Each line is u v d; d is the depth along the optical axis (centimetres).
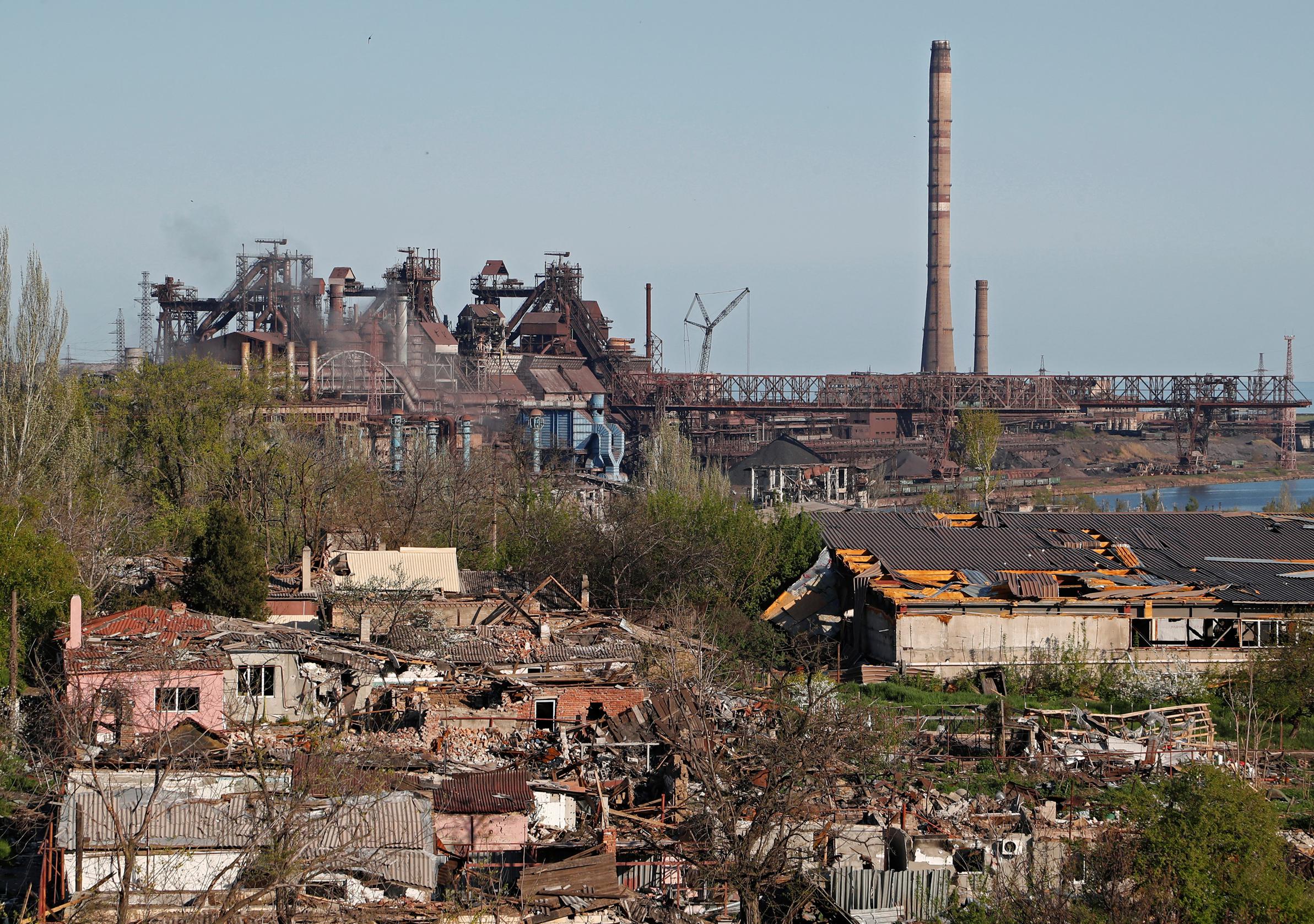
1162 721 17038
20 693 14888
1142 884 10200
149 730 13262
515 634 18762
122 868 9325
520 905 10094
